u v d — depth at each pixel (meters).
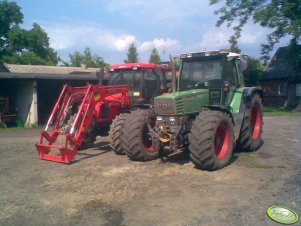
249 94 8.75
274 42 25.59
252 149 9.02
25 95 20.25
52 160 8.84
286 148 9.48
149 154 8.39
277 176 6.79
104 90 9.53
